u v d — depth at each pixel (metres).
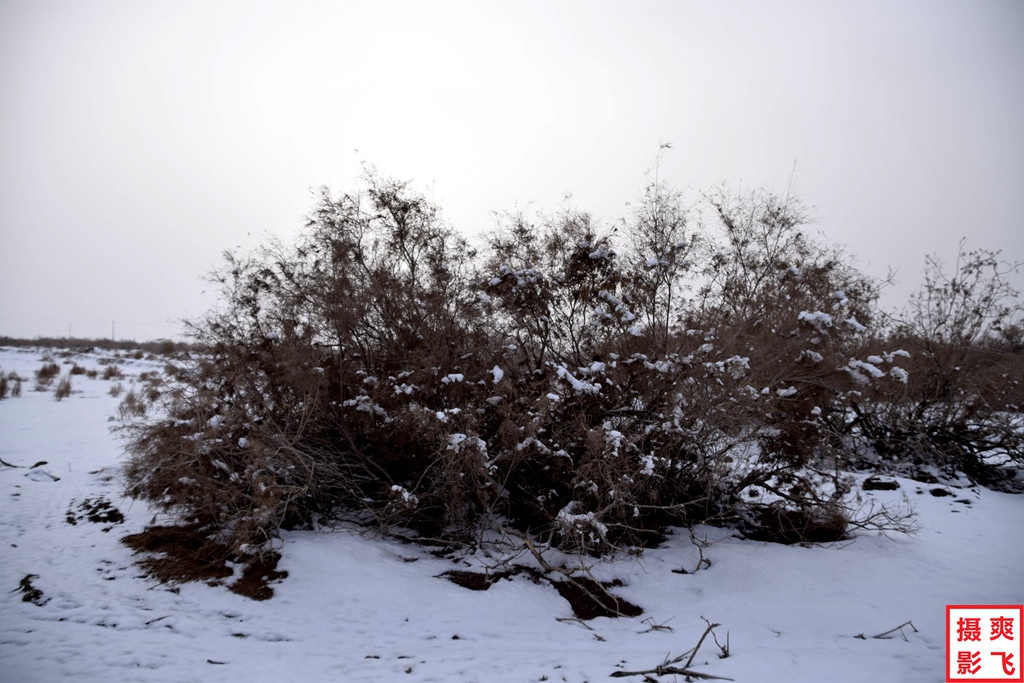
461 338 9.20
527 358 9.50
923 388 13.86
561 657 5.66
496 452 8.72
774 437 8.77
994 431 13.68
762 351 8.63
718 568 8.01
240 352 8.64
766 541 9.01
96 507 9.05
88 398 20.23
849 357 9.46
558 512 8.21
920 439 13.33
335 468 8.44
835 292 9.12
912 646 5.93
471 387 8.82
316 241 9.20
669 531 9.27
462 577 7.62
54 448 12.77
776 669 5.23
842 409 11.18
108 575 7.10
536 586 7.49
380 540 8.38
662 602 7.26
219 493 7.78
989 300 14.17
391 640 6.14
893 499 11.45
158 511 8.69
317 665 5.37
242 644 5.84
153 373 9.83
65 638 5.70
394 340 9.12
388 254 9.45
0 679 4.85
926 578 7.70
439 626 6.52
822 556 8.29
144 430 8.70
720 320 9.29
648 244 9.73
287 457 8.17
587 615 7.00
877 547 8.69
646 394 8.95
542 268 9.40
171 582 7.02
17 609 6.27
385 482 8.81
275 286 9.12
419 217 9.58
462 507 8.34
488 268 9.40
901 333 14.20
